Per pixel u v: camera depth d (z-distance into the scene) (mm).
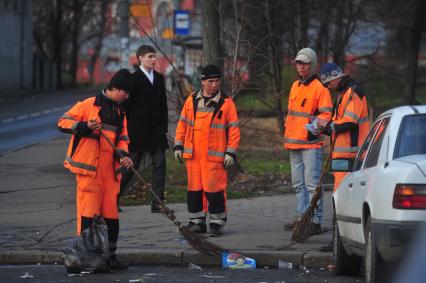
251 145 47781
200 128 26828
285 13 48562
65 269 23000
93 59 170500
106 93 22328
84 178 21938
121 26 59188
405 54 77875
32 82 137000
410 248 16922
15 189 37031
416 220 16859
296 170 27469
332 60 59594
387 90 80500
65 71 188500
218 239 26219
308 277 21938
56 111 92000
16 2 128000
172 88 38531
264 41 44500
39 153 51344
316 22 62906
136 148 30484
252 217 30312
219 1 40781
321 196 26938
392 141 18812
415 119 19125
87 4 149750
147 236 26594
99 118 22109
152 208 30828
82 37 177875
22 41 131500
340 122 24578
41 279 21531
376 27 68875
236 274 22406
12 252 24344
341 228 21469
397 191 17094
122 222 29172
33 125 74062
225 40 41906
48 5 150000
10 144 57750
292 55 47531
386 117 20234
